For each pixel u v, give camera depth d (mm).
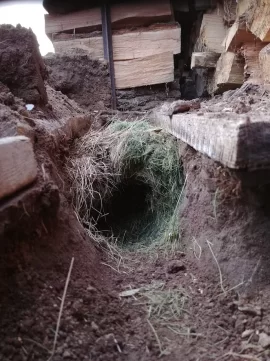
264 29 2693
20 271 1432
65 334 1372
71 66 4617
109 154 2723
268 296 1580
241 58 3512
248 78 3170
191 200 2162
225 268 1752
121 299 1716
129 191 2949
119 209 2963
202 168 1988
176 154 2555
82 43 4871
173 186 2520
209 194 1925
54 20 4918
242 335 1491
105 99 4695
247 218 1714
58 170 2225
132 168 2680
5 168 1418
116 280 1870
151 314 1639
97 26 4859
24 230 1486
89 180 2510
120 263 2078
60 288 1544
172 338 1511
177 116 2281
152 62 4746
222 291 1690
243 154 1237
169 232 2250
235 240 1745
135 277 1924
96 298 1627
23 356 1236
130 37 4766
